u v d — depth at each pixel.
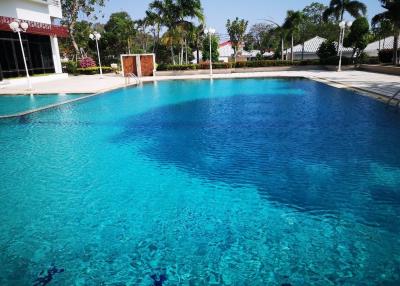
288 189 5.11
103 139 8.30
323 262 3.38
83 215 4.53
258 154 6.75
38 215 4.55
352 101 12.16
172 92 16.86
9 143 8.13
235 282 3.15
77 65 30.89
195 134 8.49
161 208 4.67
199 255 3.58
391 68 21.12
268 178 5.55
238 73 27.44
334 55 28.48
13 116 11.02
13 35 21.33
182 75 27.53
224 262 3.45
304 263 3.38
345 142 7.28
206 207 4.66
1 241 3.94
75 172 6.13
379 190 4.95
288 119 9.77
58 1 28.16
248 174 5.76
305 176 5.55
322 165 6.00
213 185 5.39
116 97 15.37
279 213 4.42
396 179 5.30
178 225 4.21
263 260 3.45
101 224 4.28
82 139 8.34
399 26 23.20
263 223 4.19
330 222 4.14
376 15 23.92
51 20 28.89
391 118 9.32
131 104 13.45
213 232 4.02
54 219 4.44
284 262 3.41
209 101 13.74
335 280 3.12
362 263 3.35
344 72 24.22
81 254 3.66
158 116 10.97
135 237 3.96
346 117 9.65
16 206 4.83
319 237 3.83
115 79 23.98
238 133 8.41
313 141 7.44
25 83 20.95
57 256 3.63
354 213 4.33
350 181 5.29
